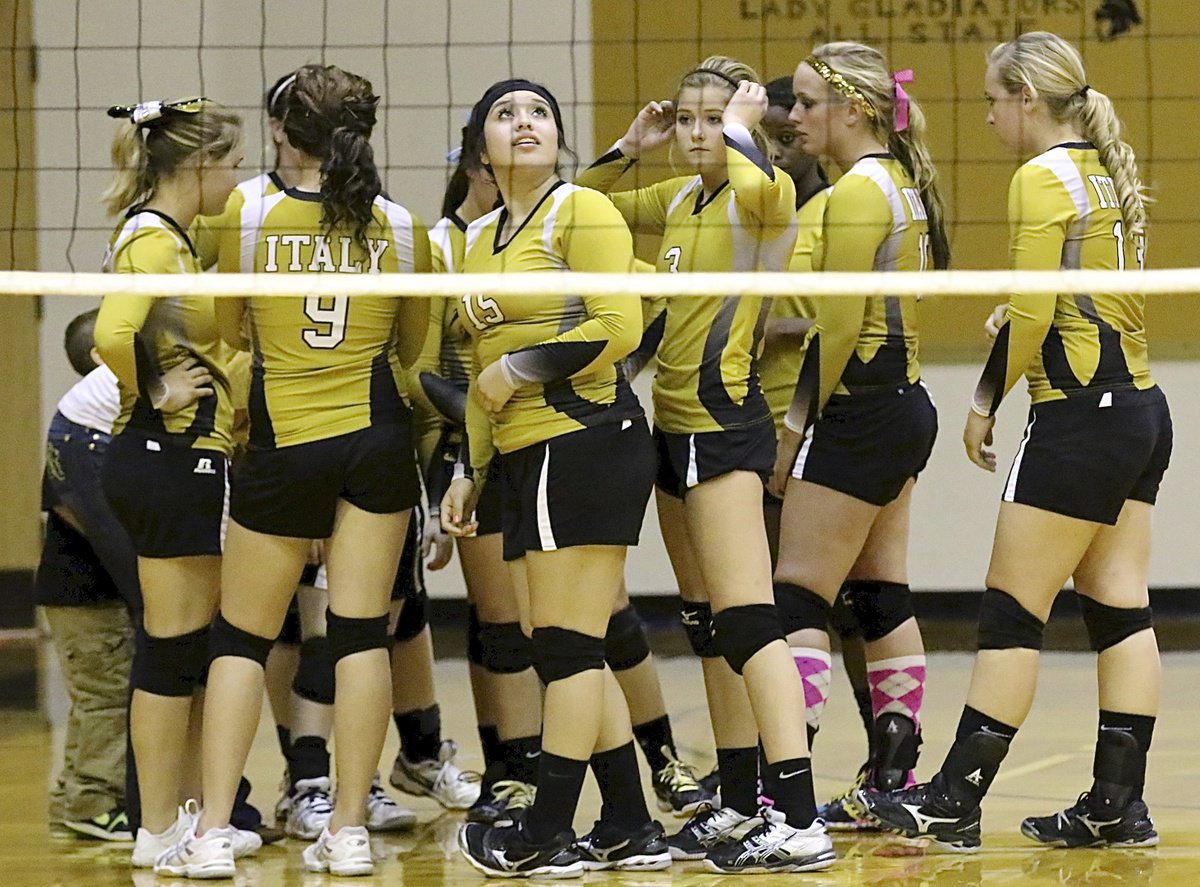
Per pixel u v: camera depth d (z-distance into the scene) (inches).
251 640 482.9
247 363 540.7
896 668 537.0
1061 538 482.3
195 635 500.7
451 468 565.0
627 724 480.1
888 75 522.6
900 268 508.4
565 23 1074.7
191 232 535.5
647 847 474.6
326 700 550.9
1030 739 700.0
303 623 551.8
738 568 470.0
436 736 595.8
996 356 493.7
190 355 492.1
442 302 557.9
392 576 485.7
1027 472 485.7
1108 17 1042.1
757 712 470.0
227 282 437.4
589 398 454.6
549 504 452.1
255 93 1074.1
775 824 468.4
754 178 462.9
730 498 468.8
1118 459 478.3
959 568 1107.9
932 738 695.7
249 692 481.4
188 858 472.4
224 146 492.1
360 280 435.2
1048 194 479.8
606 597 460.4
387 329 482.6
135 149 494.3
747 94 482.3
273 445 468.1
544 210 460.8
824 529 507.8
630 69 1068.5
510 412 458.0
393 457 475.2
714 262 485.4
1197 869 464.8
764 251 484.4
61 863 502.6
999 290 424.2
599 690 462.0
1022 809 559.8
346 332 470.9
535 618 463.5
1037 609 488.4
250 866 494.0
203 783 494.9
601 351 443.5
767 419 480.1
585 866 474.9
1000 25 1040.2
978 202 1046.4
